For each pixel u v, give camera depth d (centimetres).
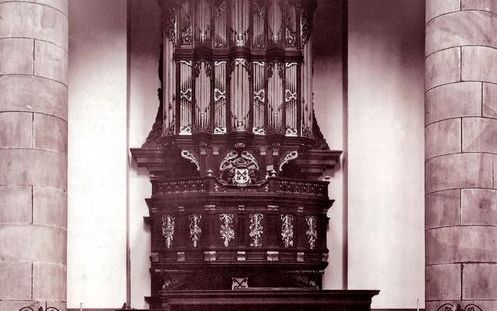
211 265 1656
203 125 1698
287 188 1703
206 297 1412
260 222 1678
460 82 1260
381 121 1792
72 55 1747
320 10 1867
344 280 1773
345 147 1805
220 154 1711
